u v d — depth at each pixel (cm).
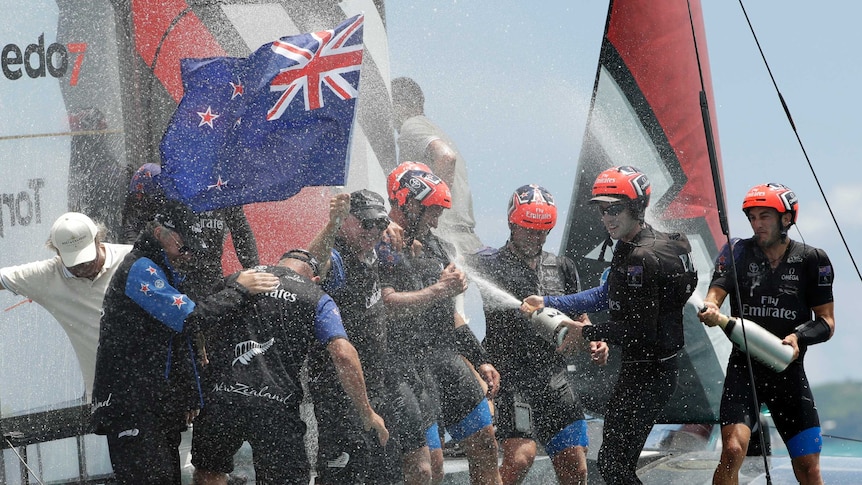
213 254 1277
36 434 1394
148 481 1202
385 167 1728
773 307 1510
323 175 1314
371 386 1344
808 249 1512
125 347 1199
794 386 1498
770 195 1491
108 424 1204
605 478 1505
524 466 1510
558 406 1520
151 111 1463
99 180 1434
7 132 1376
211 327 1185
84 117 1425
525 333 1534
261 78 1309
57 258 1316
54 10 1405
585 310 1541
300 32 1594
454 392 1459
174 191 1254
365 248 1342
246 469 1505
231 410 1191
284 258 1266
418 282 1460
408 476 1388
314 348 1278
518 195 1551
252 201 1289
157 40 1470
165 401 1216
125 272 1199
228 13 1522
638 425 1487
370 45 1700
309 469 1220
